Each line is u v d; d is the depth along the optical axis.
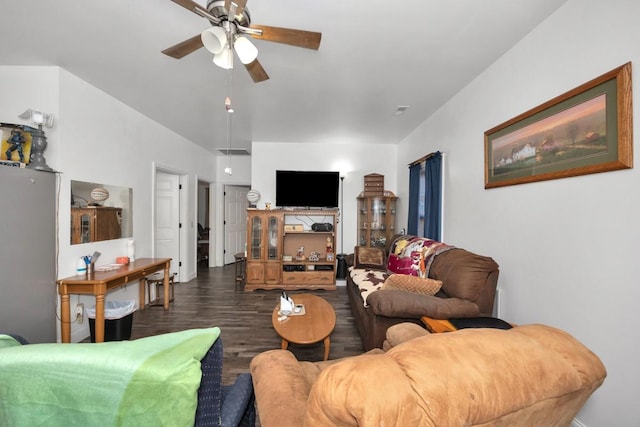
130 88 2.94
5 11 1.79
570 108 1.62
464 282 2.08
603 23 1.45
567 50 1.66
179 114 3.70
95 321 2.52
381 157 5.14
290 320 2.31
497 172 2.29
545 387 0.72
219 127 4.25
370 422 0.59
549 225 1.79
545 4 1.69
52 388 0.69
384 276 3.24
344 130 4.35
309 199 4.78
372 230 4.93
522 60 2.04
